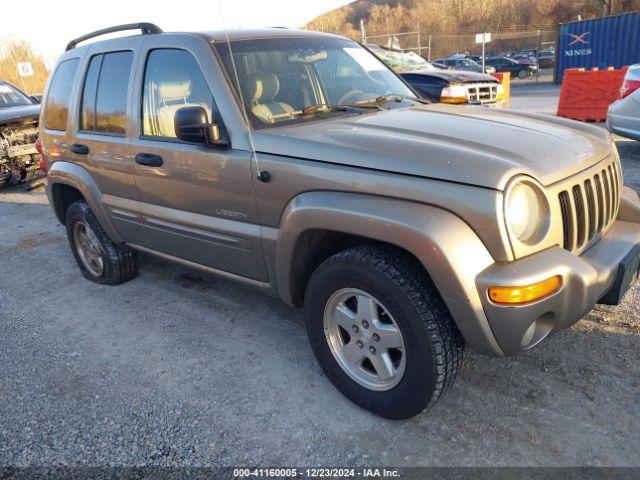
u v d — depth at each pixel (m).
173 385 3.13
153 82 3.46
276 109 3.08
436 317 2.36
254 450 2.57
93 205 4.18
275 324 3.76
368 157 2.46
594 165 2.71
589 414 2.63
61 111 4.39
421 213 2.26
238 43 3.27
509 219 2.19
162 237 3.70
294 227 2.68
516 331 2.22
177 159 3.26
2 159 9.03
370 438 2.59
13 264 5.57
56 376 3.33
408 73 9.25
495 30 46.66
